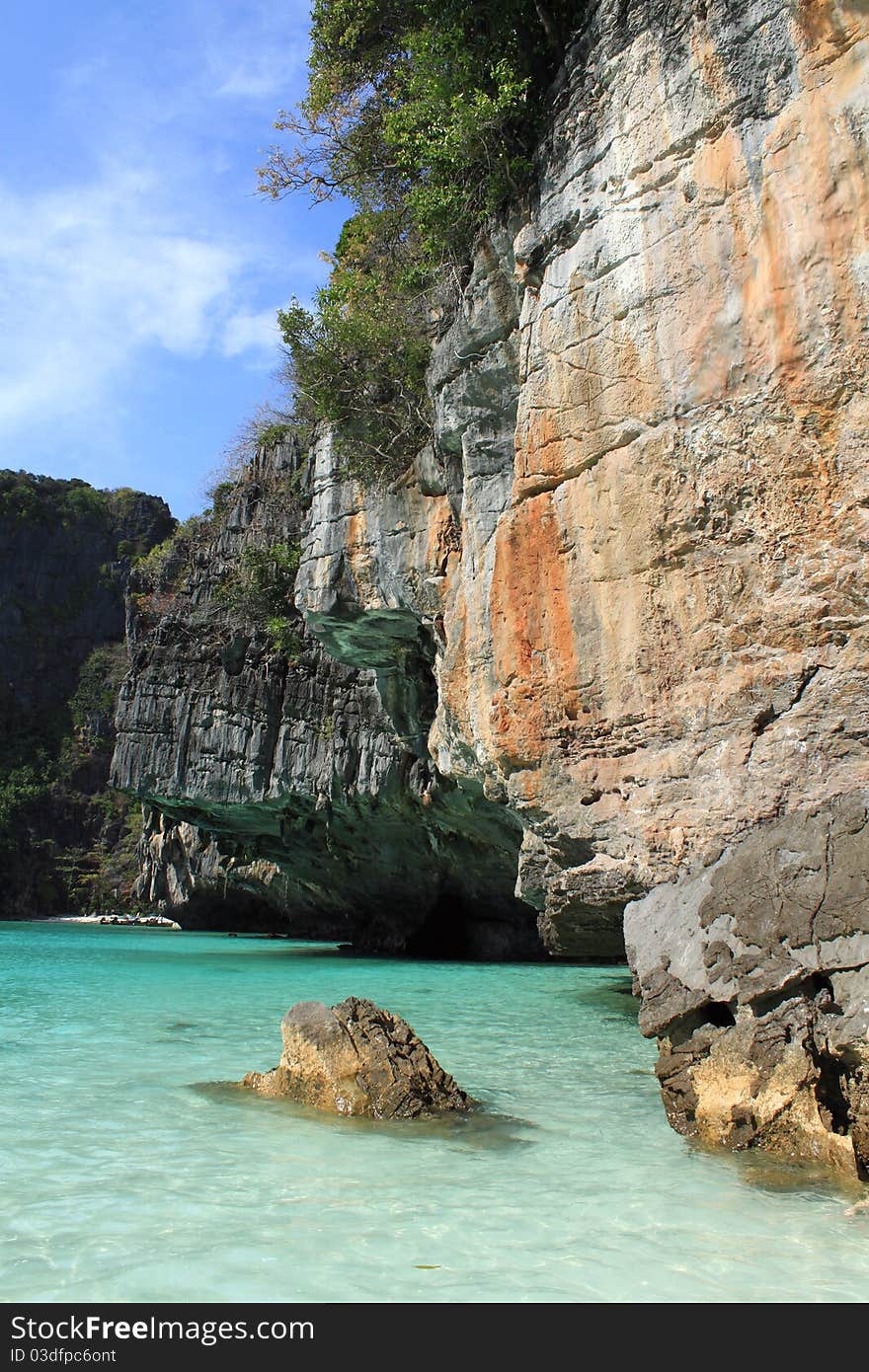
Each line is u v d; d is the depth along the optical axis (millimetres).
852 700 7340
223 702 30547
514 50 11922
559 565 9984
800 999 6148
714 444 8445
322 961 23406
